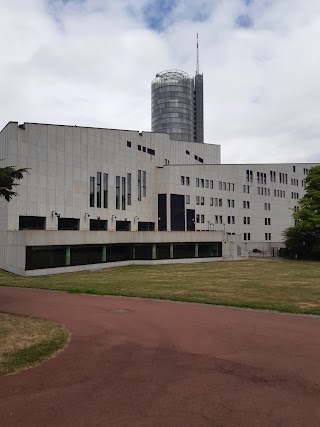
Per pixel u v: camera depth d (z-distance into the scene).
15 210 39.47
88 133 50.41
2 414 7.14
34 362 10.06
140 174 61.06
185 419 6.91
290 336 12.62
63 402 7.64
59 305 18.39
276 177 80.38
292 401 7.63
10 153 39.53
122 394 8.02
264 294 21.94
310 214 53.25
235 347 11.41
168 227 62.84
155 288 24.53
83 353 10.91
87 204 49.56
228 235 59.50
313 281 28.61
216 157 82.75
